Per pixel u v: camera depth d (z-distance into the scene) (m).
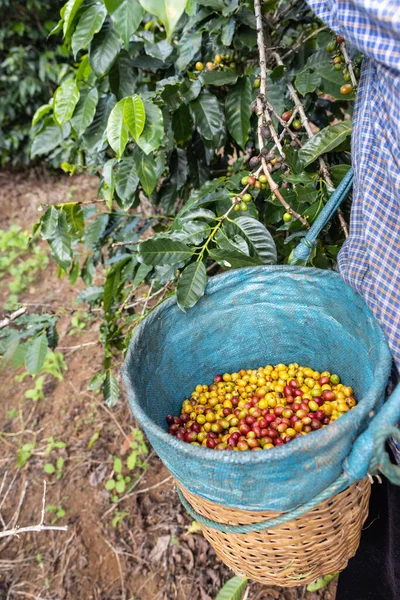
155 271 1.91
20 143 5.17
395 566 1.30
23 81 4.83
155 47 1.83
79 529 2.25
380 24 0.86
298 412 1.47
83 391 2.92
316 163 1.69
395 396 0.94
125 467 2.45
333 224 1.80
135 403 1.15
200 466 1.00
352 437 1.00
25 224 4.71
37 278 4.04
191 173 2.10
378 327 1.19
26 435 2.75
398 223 1.10
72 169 2.34
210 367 1.73
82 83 1.78
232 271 1.50
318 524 1.16
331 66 1.63
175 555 2.07
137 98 1.40
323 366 1.66
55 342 2.01
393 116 0.99
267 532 1.16
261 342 1.70
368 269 1.20
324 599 1.84
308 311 1.53
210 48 1.92
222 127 1.75
